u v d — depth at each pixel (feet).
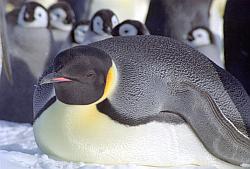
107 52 35.76
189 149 35.50
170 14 64.49
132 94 34.40
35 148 39.27
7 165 32.99
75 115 34.01
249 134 36.86
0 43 45.37
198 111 35.58
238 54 59.21
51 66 36.52
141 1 98.02
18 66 58.75
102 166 33.91
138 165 34.60
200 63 36.86
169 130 34.91
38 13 59.82
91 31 59.06
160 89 35.04
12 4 75.46
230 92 36.94
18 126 49.37
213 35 64.13
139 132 34.19
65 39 64.03
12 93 58.39
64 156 34.78
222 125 36.04
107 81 33.76
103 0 79.82
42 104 35.58
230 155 36.52
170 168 35.14
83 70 33.14
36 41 59.47
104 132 33.96
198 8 64.28
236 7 58.75
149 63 35.55
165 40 37.27
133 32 54.08
